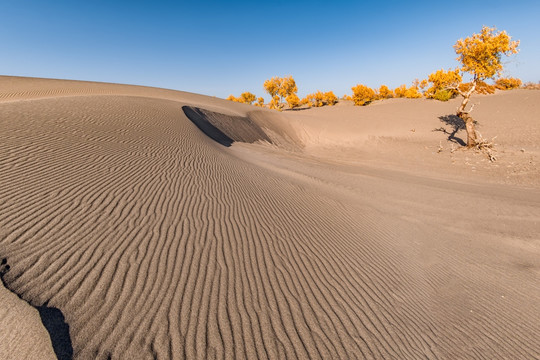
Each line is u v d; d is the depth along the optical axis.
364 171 14.36
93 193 5.35
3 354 2.26
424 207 8.61
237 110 31.81
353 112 38.50
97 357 2.34
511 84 49.16
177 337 2.63
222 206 5.99
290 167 12.55
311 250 4.83
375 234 6.14
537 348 3.35
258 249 4.52
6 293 2.81
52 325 2.54
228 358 2.51
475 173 14.73
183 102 25.17
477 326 3.62
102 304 2.88
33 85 30.22
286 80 60.16
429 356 2.99
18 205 4.49
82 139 8.45
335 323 3.18
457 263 5.35
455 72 18.97
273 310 3.21
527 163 14.84
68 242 3.78
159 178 6.91
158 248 4.02
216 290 3.37
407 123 30.44
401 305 3.78
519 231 7.10
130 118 12.69
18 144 7.03
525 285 4.76
